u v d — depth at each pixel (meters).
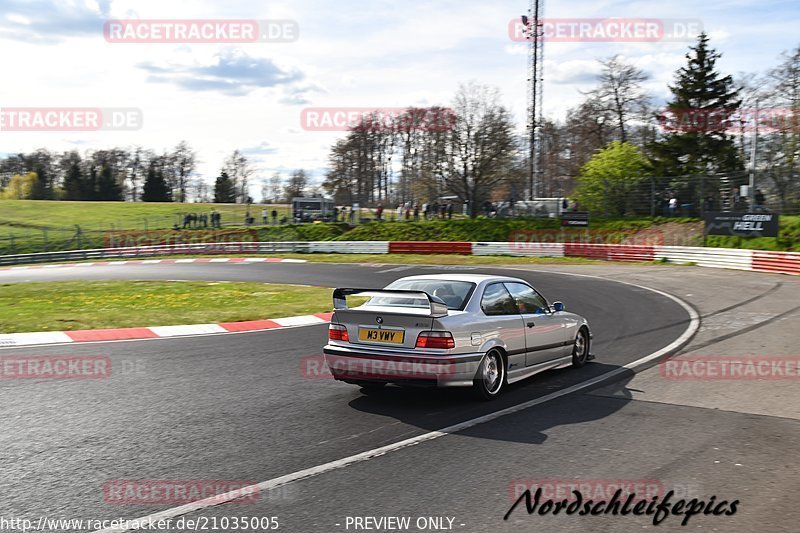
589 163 45.47
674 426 5.93
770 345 10.23
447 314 6.64
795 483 4.52
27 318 13.77
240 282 24.34
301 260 37.31
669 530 3.80
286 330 12.66
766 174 32.50
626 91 55.78
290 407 6.66
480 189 46.88
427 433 5.72
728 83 42.91
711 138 42.53
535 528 3.82
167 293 20.45
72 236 51.72
